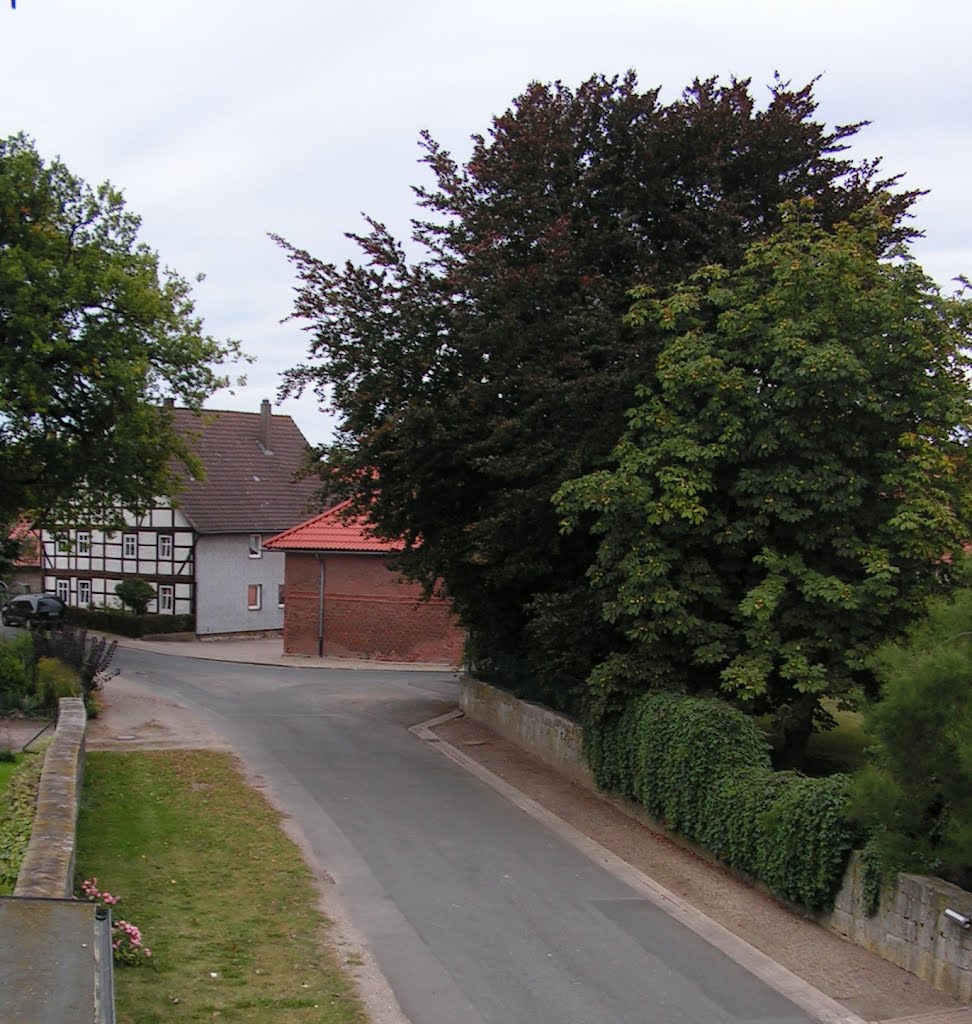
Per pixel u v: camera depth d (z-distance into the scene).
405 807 15.21
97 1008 4.65
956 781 8.91
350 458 19.00
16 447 26.91
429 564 20.28
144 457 29.08
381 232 19.00
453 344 17.98
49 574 51.19
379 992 8.57
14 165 25.69
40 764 14.24
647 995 8.84
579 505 14.68
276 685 30.00
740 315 14.82
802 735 15.88
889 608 13.91
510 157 18.42
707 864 12.91
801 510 14.17
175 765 17.44
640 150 17.69
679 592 14.41
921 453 14.26
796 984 9.24
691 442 14.31
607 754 15.66
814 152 18.11
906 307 14.48
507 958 9.53
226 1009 7.94
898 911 9.77
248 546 48.44
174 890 10.82
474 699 23.66
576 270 17.17
